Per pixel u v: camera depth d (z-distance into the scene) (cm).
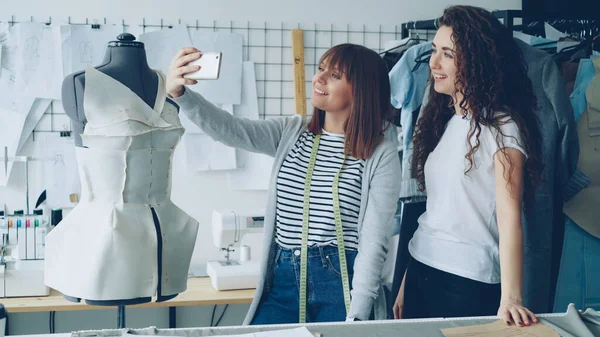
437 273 208
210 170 339
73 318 343
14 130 319
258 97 341
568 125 262
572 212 289
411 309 222
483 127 198
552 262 287
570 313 174
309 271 212
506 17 278
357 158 214
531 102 206
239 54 336
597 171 288
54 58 320
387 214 212
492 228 202
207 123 217
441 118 219
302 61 341
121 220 203
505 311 174
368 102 212
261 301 225
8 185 323
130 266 203
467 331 164
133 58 209
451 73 206
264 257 221
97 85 198
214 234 312
